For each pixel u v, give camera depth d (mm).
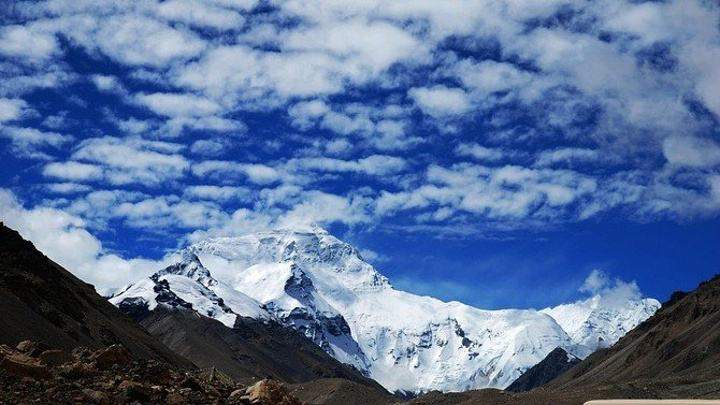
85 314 165000
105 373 48938
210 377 55594
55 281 168750
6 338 104062
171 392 45781
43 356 52719
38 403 40188
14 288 133375
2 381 44219
